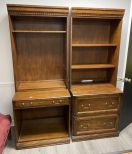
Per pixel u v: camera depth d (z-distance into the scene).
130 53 2.25
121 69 2.69
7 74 2.41
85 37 2.40
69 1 2.28
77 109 2.18
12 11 1.89
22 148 2.16
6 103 2.54
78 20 2.30
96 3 2.35
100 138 2.37
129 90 2.43
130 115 2.64
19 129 2.29
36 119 2.64
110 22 2.40
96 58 2.53
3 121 1.98
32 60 2.38
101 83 2.56
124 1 2.40
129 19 2.38
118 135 2.41
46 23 2.28
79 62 2.49
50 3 2.25
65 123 2.51
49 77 2.49
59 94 2.14
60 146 2.21
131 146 2.21
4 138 1.79
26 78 2.43
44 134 2.31
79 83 2.54
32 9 1.92
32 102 2.02
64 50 2.39
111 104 2.27
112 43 2.38
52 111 2.66
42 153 2.09
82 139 2.31
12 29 2.03
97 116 2.28
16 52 2.25
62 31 2.14
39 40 2.32
